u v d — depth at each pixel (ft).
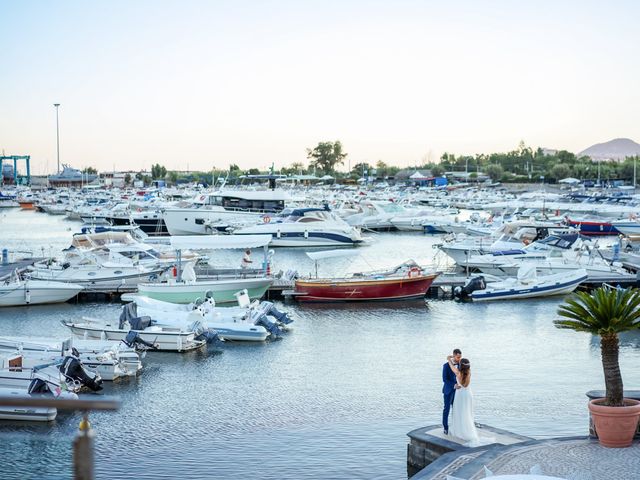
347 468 72.54
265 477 70.74
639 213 331.36
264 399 95.45
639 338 126.00
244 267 182.70
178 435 82.69
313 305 158.10
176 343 118.32
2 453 76.48
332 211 297.33
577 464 55.47
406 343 125.90
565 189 588.50
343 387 100.58
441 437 65.00
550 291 165.17
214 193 301.02
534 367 110.42
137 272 173.68
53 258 197.47
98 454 77.05
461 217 361.71
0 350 100.27
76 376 96.07
